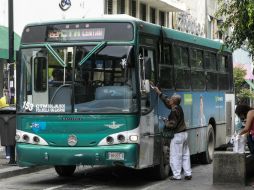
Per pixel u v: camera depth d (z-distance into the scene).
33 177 13.93
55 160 11.89
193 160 16.78
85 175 14.26
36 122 12.09
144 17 36.03
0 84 22.94
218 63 17.88
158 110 13.03
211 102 16.98
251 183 12.21
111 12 31.17
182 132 13.03
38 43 12.28
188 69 15.04
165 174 13.44
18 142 12.30
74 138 11.82
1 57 20.34
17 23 25.05
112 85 11.82
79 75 11.95
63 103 11.95
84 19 12.09
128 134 11.66
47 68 12.16
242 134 12.21
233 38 11.80
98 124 11.75
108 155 11.65
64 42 12.11
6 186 12.36
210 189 11.59
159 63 13.05
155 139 12.79
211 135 16.89
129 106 11.71
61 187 12.23
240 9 10.94
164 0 35.81
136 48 11.85
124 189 11.95
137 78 11.79
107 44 11.90
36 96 12.17
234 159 11.85
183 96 14.53
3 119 14.59
